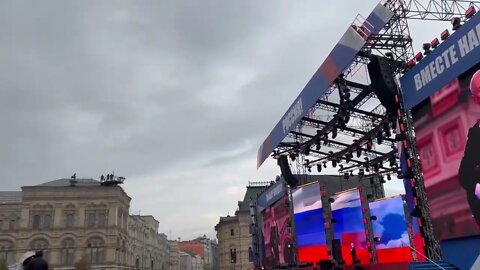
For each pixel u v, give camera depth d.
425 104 11.88
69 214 64.25
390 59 14.41
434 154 11.57
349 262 24.84
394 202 24.61
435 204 11.59
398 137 13.37
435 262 11.48
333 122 21.30
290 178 26.41
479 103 9.94
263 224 30.88
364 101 20.20
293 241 23.84
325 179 40.31
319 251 22.22
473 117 10.14
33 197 63.34
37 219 62.97
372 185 33.25
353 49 14.27
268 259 29.31
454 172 10.84
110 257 64.06
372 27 13.83
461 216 10.63
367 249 24.08
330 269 19.89
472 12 10.67
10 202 65.38
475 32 9.89
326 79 16.22
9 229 62.06
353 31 14.35
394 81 13.95
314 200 22.91
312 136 24.86
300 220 23.64
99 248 64.06
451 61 10.71
